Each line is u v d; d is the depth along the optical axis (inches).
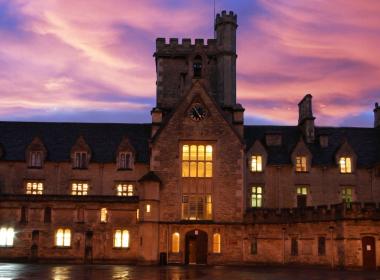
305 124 2596.0
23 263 2127.2
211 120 2281.0
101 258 2214.6
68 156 2458.2
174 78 2664.9
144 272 1663.4
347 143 2488.9
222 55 2694.4
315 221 2018.9
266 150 2508.6
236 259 2183.8
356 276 1550.2
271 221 2149.4
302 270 1836.9
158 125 2377.0
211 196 2237.9
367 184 2463.1
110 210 2249.0
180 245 2187.5
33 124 2613.2
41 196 2241.6
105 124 2640.3
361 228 1907.0
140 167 2437.3
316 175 2463.1
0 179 2401.6
